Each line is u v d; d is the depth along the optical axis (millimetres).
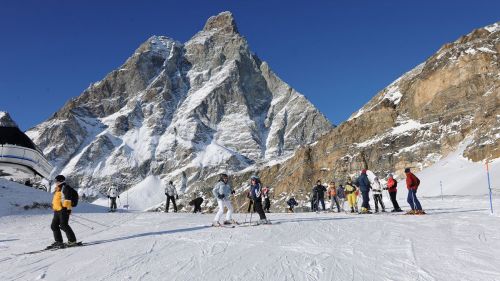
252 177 17688
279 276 9328
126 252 12547
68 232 14141
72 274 10477
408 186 20406
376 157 80062
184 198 112500
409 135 79125
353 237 13367
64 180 14508
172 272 10109
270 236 14203
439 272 8953
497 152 57500
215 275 9664
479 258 9867
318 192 29375
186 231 16250
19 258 12891
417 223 15766
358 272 9305
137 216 24812
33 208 29641
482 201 28859
